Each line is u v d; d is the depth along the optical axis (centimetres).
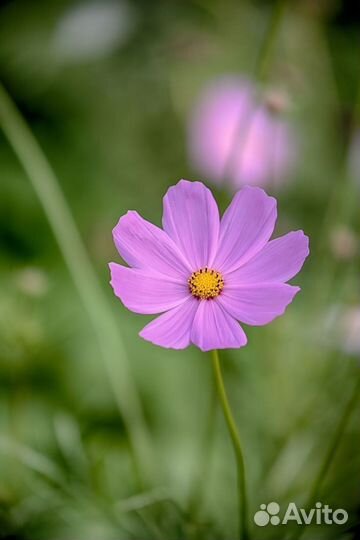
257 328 87
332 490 75
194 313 64
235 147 82
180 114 109
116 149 107
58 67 110
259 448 82
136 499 73
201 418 86
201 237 65
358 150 94
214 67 112
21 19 112
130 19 111
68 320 89
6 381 83
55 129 108
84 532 76
